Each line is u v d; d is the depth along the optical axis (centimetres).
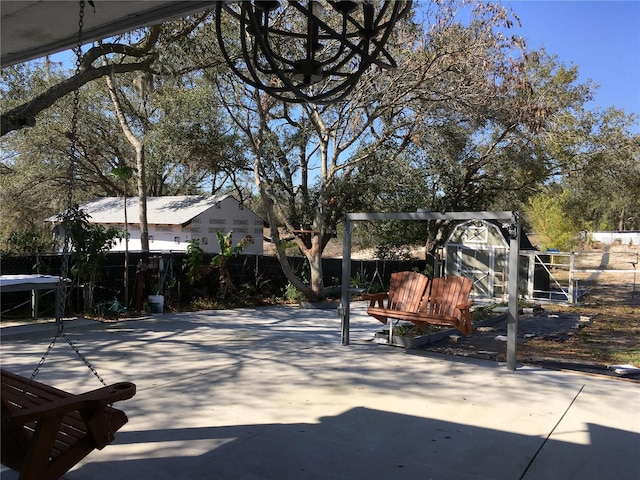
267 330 979
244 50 374
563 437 441
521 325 1190
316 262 1474
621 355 827
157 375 614
